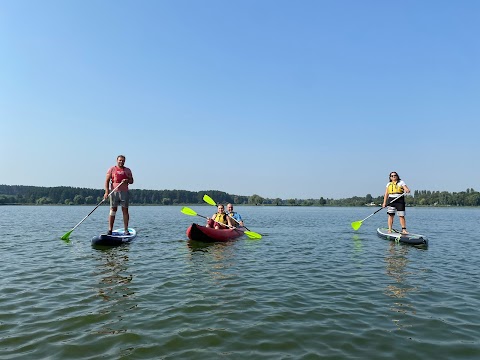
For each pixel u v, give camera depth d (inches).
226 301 205.8
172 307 193.8
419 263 329.1
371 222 1013.8
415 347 145.3
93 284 242.4
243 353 138.9
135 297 212.2
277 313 185.9
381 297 216.5
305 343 148.9
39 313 183.0
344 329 164.4
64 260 330.0
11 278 258.8
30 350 139.5
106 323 169.3
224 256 363.9
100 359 132.3
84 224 820.6
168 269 293.7
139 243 450.9
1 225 794.8
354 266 315.6
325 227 802.2
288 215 1673.2
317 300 209.9
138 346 144.0
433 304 202.2
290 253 390.0
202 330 161.6
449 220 1198.3
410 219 1279.5
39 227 729.0
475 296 218.2
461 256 368.8
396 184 491.8
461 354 139.0
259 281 256.4
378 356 137.2
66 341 148.3
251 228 770.2
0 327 163.3
